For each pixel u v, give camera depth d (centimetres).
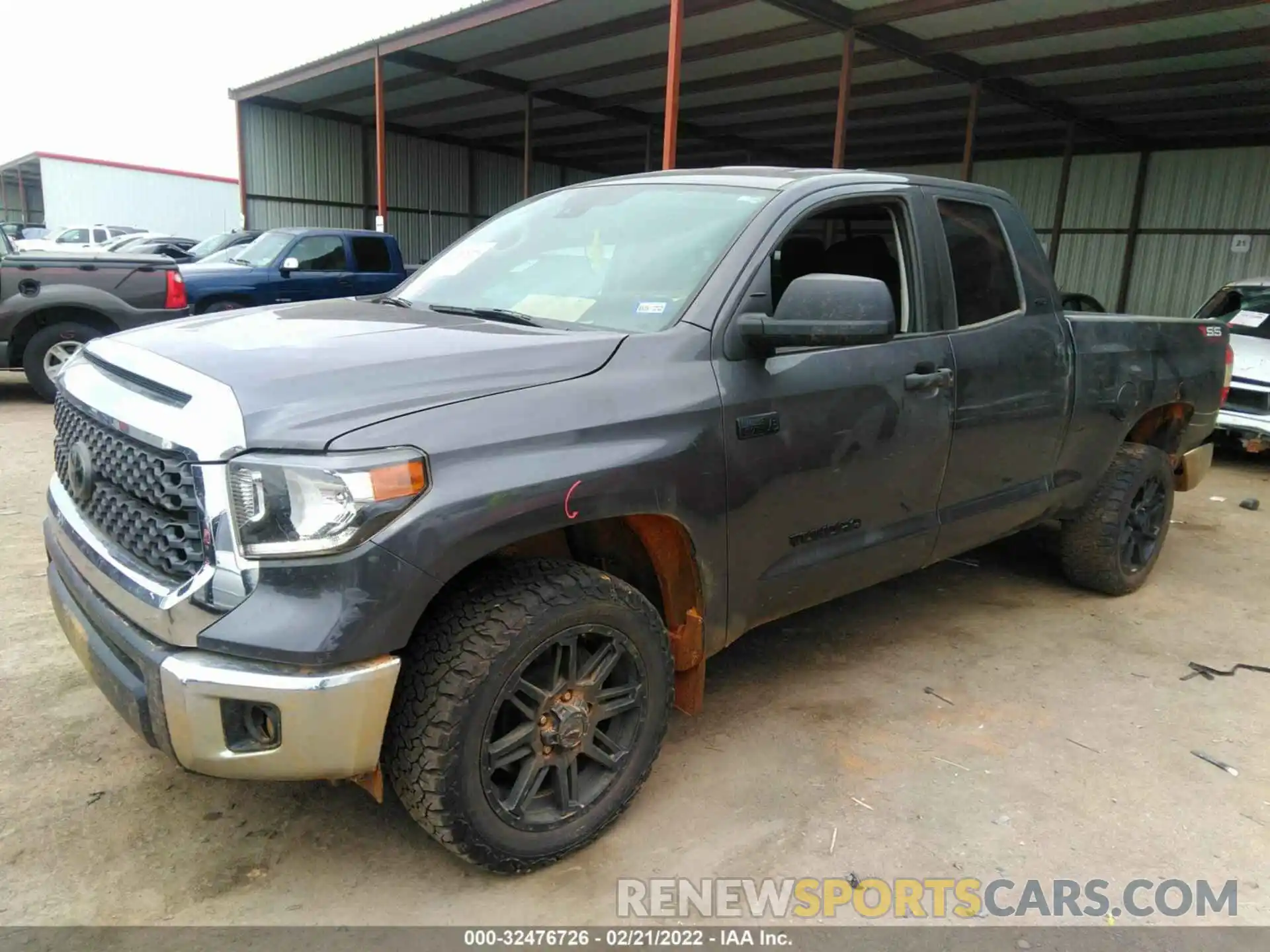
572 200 360
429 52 1438
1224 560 541
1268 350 786
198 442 200
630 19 1210
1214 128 1656
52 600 265
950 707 346
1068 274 1966
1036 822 274
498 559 243
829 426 294
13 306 807
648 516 256
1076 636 419
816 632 414
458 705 215
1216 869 256
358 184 2127
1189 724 339
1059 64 1263
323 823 262
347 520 195
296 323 273
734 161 2397
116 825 255
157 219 3183
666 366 257
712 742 314
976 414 351
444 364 229
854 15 1108
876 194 330
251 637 194
